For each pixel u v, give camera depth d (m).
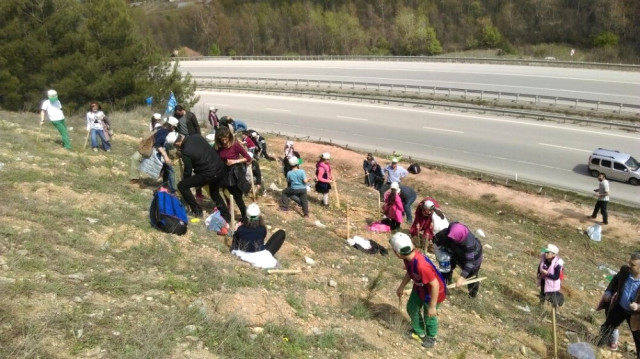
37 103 25.55
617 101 33.62
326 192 13.66
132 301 5.70
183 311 5.74
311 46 88.31
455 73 45.84
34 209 7.68
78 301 5.39
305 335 5.97
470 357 6.75
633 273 7.92
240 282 6.78
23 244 6.33
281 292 6.92
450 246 8.11
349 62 56.66
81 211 8.12
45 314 4.99
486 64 48.16
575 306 10.53
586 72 41.62
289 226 10.64
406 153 27.33
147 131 21.34
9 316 4.79
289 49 91.25
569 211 19.27
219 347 5.21
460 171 23.86
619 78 38.91
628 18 63.47
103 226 7.70
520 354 7.38
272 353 5.41
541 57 61.06
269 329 5.80
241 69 59.25
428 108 36.16
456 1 80.06
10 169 9.70
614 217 18.78
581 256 15.87
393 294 8.16
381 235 11.81
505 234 16.83
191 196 8.90
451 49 76.00
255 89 47.53
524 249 15.18
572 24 67.88
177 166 12.38
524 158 25.34
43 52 25.08
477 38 74.56
